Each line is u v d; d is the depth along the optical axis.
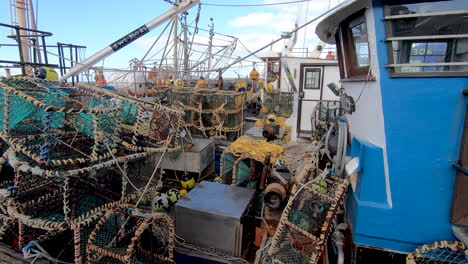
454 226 2.71
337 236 3.42
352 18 3.47
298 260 3.21
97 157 3.35
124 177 3.71
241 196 4.66
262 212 4.50
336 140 4.26
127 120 4.63
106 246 3.21
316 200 3.54
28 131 3.54
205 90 10.16
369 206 2.93
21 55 5.79
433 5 2.73
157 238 3.77
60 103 3.72
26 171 3.13
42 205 3.52
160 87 11.20
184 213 4.25
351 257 3.29
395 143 2.79
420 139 2.73
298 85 8.65
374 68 2.92
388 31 2.82
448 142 2.66
